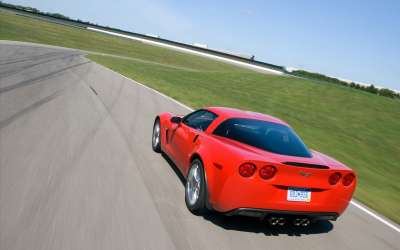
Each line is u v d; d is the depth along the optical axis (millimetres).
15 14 92000
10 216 3467
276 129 4637
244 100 21828
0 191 3969
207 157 4180
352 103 26906
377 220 5371
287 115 18625
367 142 15484
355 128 18328
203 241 3645
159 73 32688
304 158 4121
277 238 4055
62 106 9562
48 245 3068
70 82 15195
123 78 22500
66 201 3984
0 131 6262
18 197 3896
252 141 4234
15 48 30609
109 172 5176
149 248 3311
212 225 4070
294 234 4262
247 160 3707
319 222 4832
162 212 4148
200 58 84750
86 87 14555
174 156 5676
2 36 45906
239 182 3740
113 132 7727
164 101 15258
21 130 6559
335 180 4031
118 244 3283
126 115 10117
